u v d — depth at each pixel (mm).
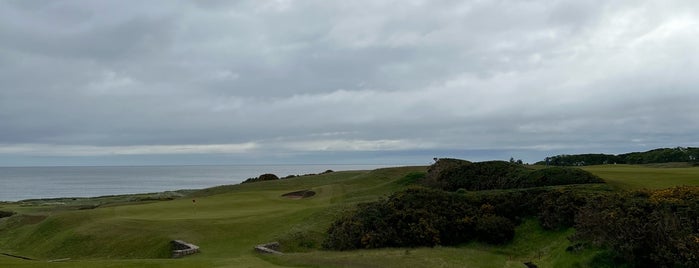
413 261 19547
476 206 27891
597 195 24469
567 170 34500
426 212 26453
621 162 84312
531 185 34344
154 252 27078
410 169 61531
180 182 179125
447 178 42375
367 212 27203
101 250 28734
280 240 27078
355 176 66938
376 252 22438
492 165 41094
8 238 36656
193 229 29984
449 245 25203
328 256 21484
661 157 78875
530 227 25703
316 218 30938
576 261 18219
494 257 22016
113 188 139375
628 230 17062
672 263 15734
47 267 16625
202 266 17172
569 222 23812
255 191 56406
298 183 65375
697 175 34375
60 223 35312
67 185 160500
